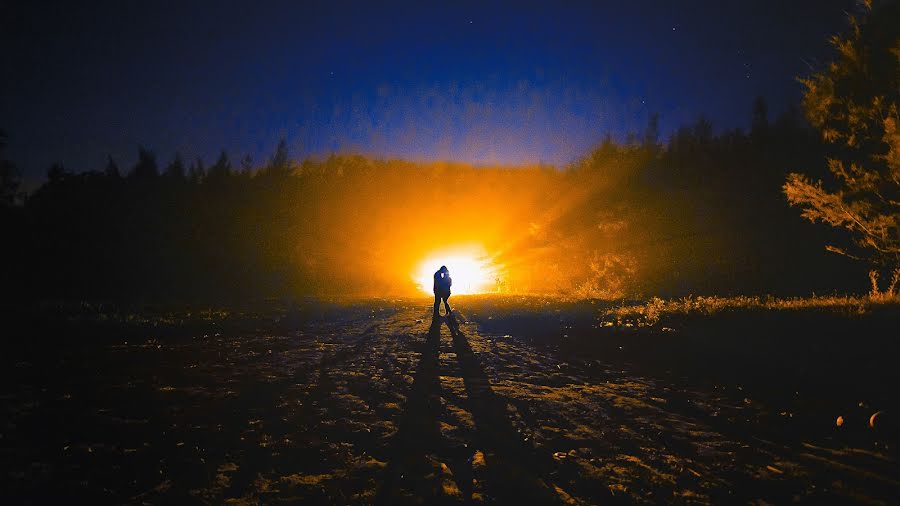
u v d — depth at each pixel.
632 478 5.12
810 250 31.55
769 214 33.69
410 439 6.19
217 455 5.66
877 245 15.75
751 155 38.50
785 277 30.78
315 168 62.75
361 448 5.89
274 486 4.88
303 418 6.98
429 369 10.31
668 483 5.00
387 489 4.82
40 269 39.59
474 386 8.88
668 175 35.62
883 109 15.27
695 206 33.66
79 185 48.28
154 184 55.91
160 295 38.50
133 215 46.94
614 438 6.28
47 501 4.52
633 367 10.57
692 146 43.53
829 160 16.73
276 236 51.81
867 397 7.63
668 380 9.41
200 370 10.05
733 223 33.34
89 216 45.44
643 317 15.48
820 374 8.70
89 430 6.40
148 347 12.58
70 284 39.50
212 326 16.75
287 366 10.55
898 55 14.60
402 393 8.35
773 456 5.70
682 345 11.71
